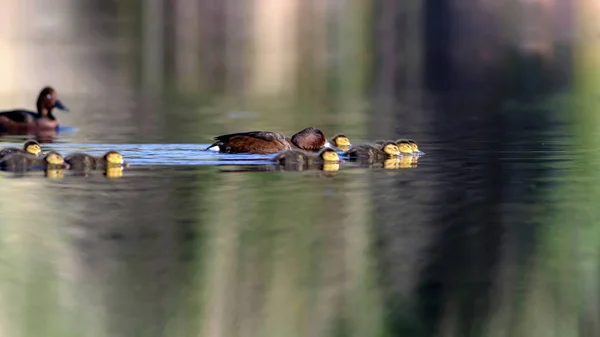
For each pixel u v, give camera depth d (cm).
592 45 14400
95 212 3969
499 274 3262
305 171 4956
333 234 3662
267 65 13838
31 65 13362
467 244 3547
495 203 4144
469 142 6388
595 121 7875
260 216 3900
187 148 5841
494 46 14650
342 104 9969
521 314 3039
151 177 4725
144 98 10625
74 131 7369
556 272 3303
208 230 3703
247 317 3014
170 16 19788
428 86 11500
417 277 3259
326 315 3027
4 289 3131
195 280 3216
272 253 3434
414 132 7212
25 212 3969
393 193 4347
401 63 13650
